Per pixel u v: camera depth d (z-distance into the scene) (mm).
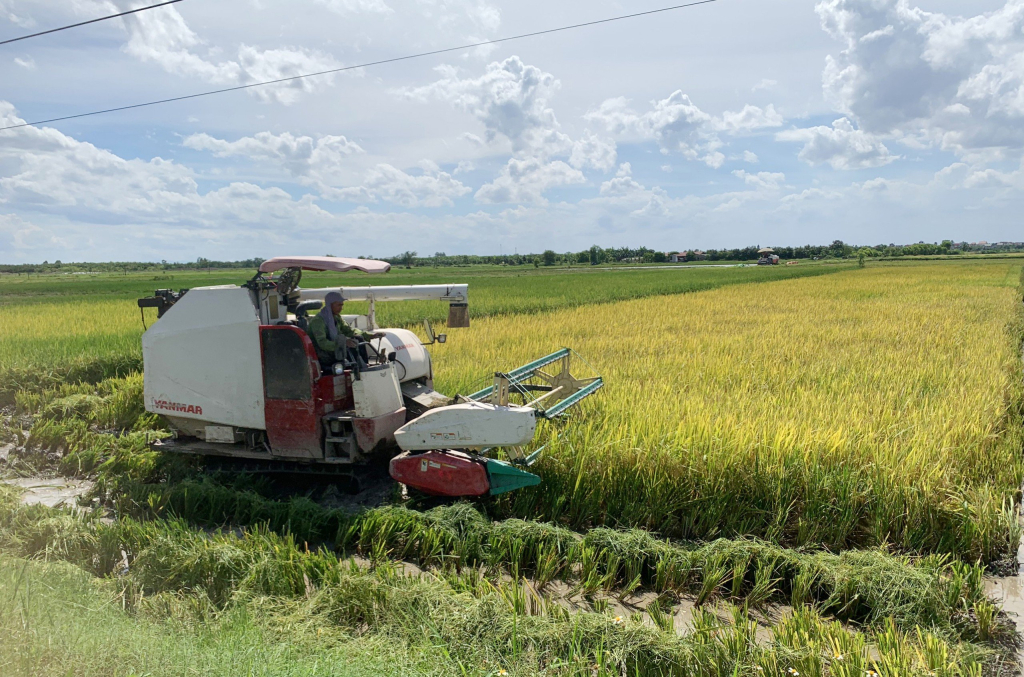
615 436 6793
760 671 3713
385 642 3895
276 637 3910
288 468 7105
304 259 6680
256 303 6980
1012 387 10148
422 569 5438
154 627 3893
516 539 5383
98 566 5320
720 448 6316
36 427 9195
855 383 10336
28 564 4617
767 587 4988
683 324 19594
